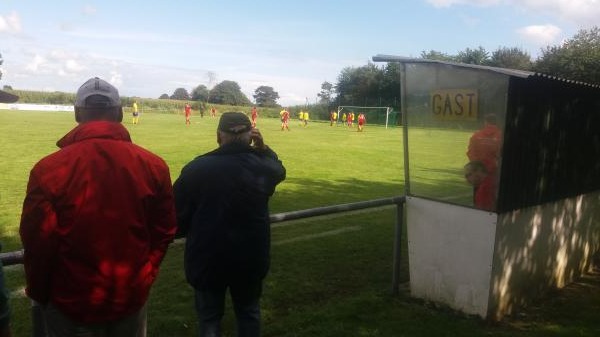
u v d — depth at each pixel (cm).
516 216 484
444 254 498
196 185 321
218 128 338
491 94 454
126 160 237
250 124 340
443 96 485
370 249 733
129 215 234
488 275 467
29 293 235
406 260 690
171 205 256
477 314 480
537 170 504
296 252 702
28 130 2789
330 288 572
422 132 506
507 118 445
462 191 481
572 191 578
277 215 437
